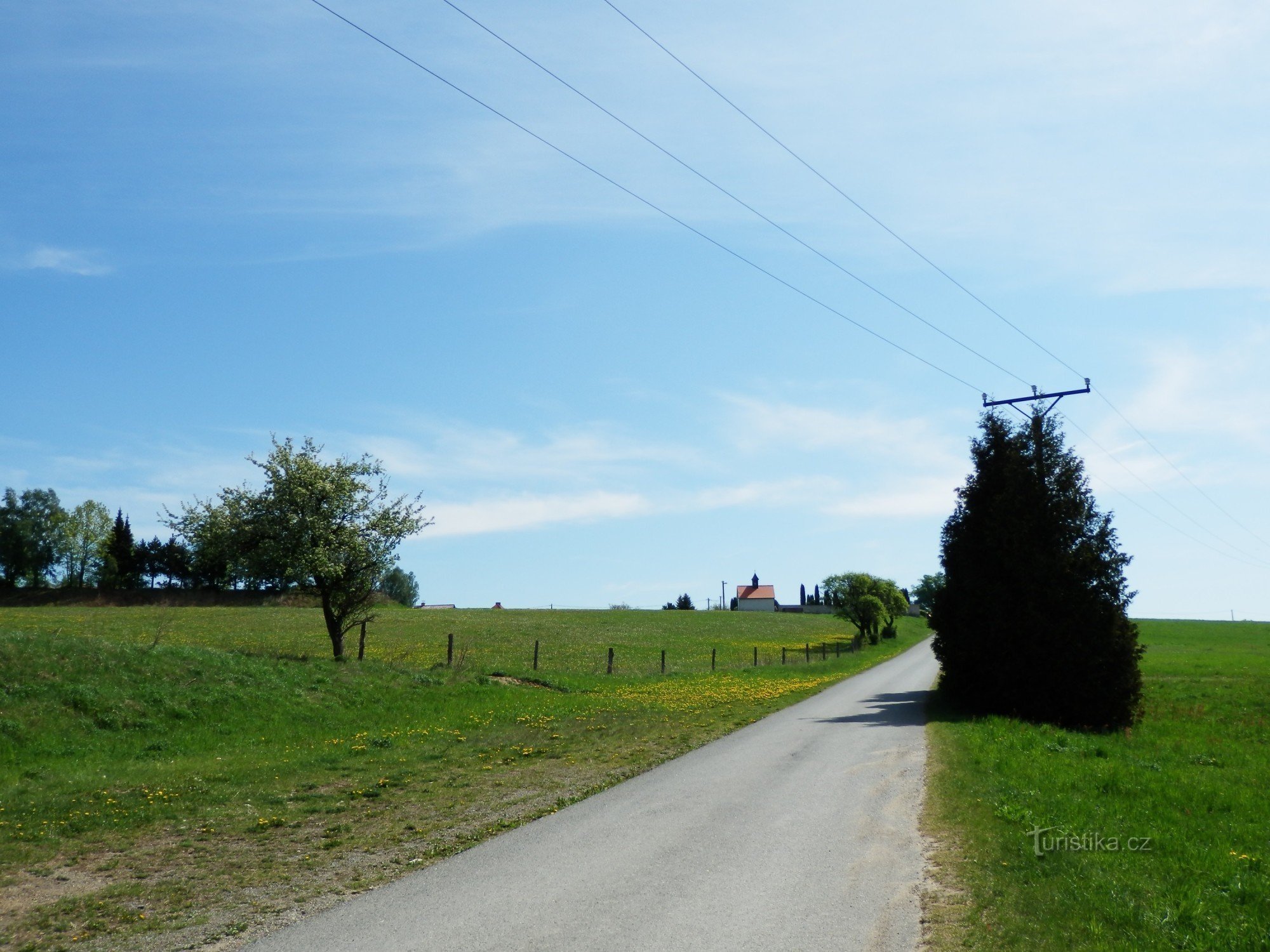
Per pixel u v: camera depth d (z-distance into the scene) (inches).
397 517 1230.9
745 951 271.3
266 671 935.0
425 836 436.5
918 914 303.1
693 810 482.3
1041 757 663.1
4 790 541.6
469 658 1568.7
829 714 1020.5
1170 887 339.6
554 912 311.9
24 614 2379.4
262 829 459.5
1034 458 1103.6
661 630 3105.3
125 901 341.4
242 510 1163.9
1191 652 2706.7
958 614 1107.9
